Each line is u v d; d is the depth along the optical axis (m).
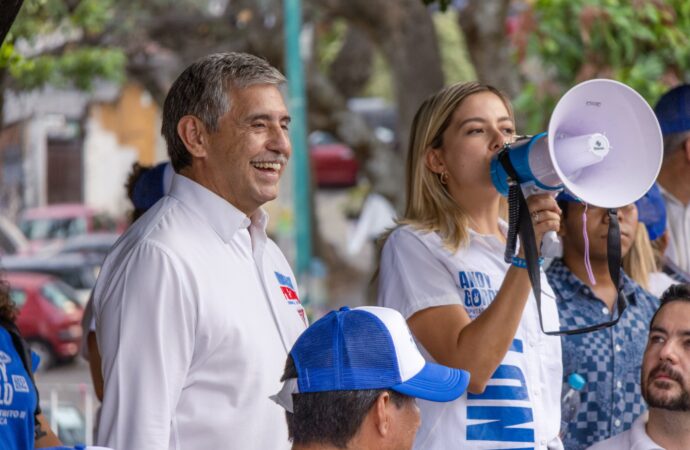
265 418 5.69
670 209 8.73
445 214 6.51
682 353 6.23
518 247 6.40
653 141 5.79
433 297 6.32
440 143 6.58
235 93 5.82
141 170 7.95
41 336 24.70
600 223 7.23
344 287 33.81
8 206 43.59
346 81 40.41
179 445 5.53
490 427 6.17
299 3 24.17
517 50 14.89
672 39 12.93
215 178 5.88
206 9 27.03
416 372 4.66
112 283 5.65
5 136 43.59
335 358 4.60
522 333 6.39
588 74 13.37
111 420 5.45
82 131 43.62
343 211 42.69
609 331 7.21
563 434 7.04
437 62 22.72
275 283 6.11
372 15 22.77
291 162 25.80
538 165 5.66
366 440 4.55
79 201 44.41
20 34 15.20
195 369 5.60
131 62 27.98
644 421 6.51
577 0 13.35
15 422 5.81
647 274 7.93
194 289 5.58
